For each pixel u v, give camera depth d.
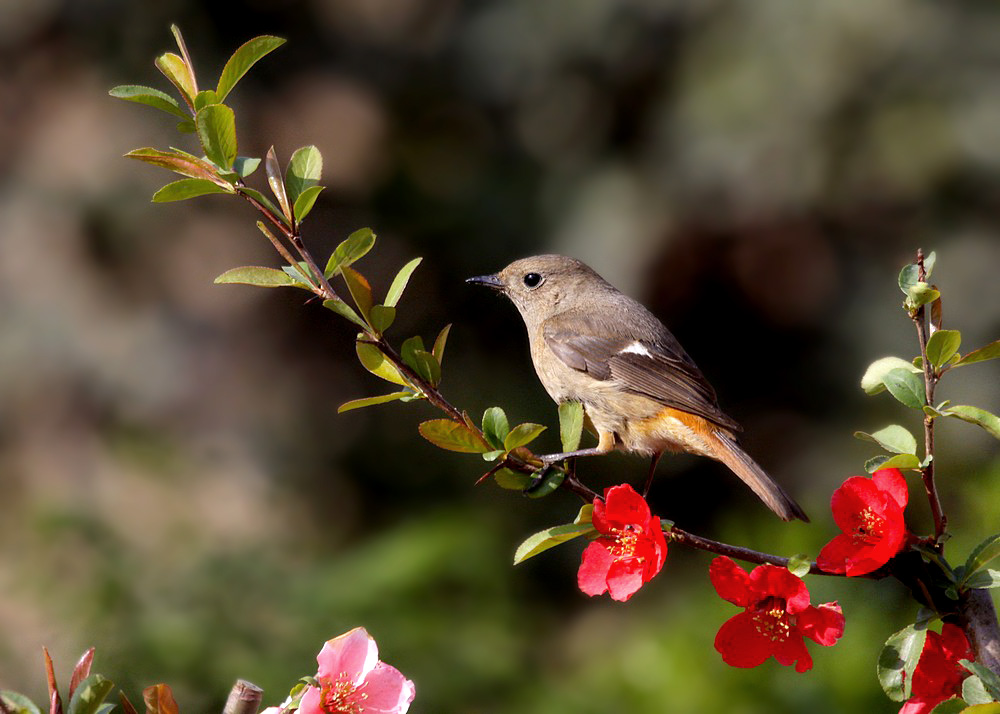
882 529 4.25
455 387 14.21
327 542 13.18
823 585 9.05
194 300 14.01
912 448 4.38
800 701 8.22
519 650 10.32
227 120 4.78
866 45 12.88
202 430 13.67
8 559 10.47
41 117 13.84
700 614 9.21
